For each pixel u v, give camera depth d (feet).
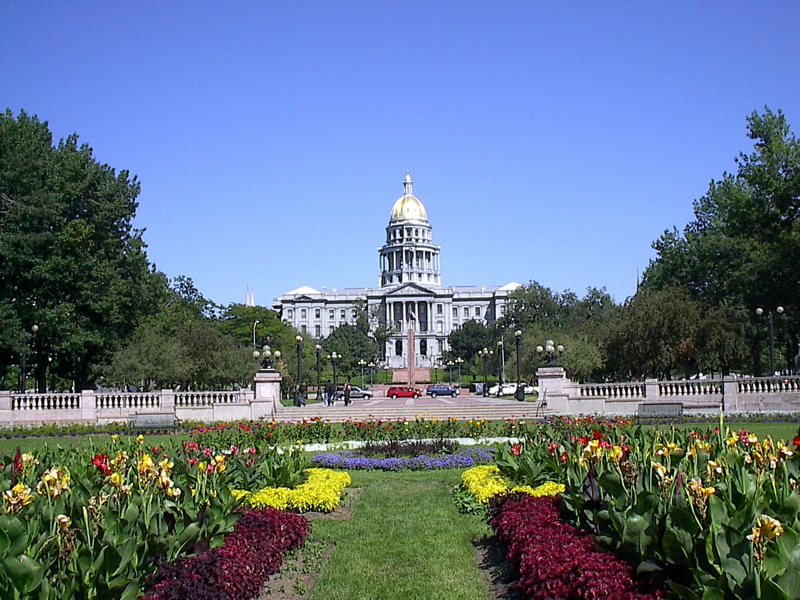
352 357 488.44
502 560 45.32
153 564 34.17
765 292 185.16
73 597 29.35
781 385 147.43
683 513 30.78
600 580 31.96
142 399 152.56
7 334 159.74
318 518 57.72
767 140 177.68
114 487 39.73
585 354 214.48
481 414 160.66
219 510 41.86
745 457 40.68
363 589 40.83
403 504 62.90
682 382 155.12
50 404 147.33
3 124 173.17
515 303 441.68
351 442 105.29
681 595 28.19
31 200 167.32
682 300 197.36
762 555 26.40
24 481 46.03
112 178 191.42
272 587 41.32
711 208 249.96
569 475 45.73
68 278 168.76
